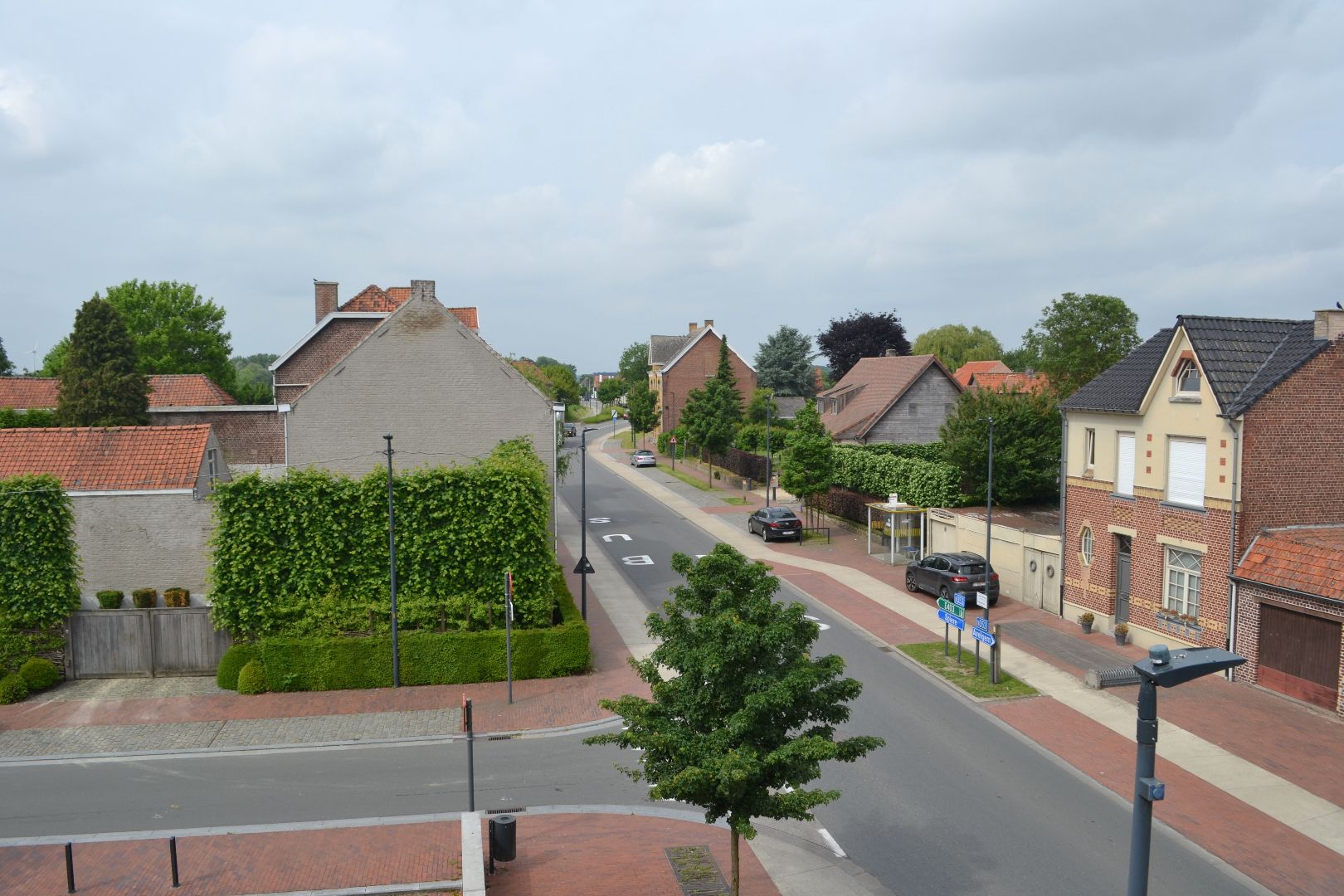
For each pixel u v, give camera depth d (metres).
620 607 30.20
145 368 73.50
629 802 16.42
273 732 19.67
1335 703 19.39
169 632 23.19
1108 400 25.83
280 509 22.59
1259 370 22.42
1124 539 25.69
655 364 102.88
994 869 13.75
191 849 14.59
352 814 15.90
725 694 11.66
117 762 18.23
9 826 15.41
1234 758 17.48
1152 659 9.70
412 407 31.52
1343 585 18.89
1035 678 22.38
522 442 29.94
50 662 22.56
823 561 37.19
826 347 94.94
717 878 13.74
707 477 65.81
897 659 24.30
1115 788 16.42
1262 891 13.09
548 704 21.25
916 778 16.95
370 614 22.73
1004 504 39.56
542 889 13.43
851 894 13.23
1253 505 21.58
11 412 46.50
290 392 44.12
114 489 26.25
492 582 23.34
